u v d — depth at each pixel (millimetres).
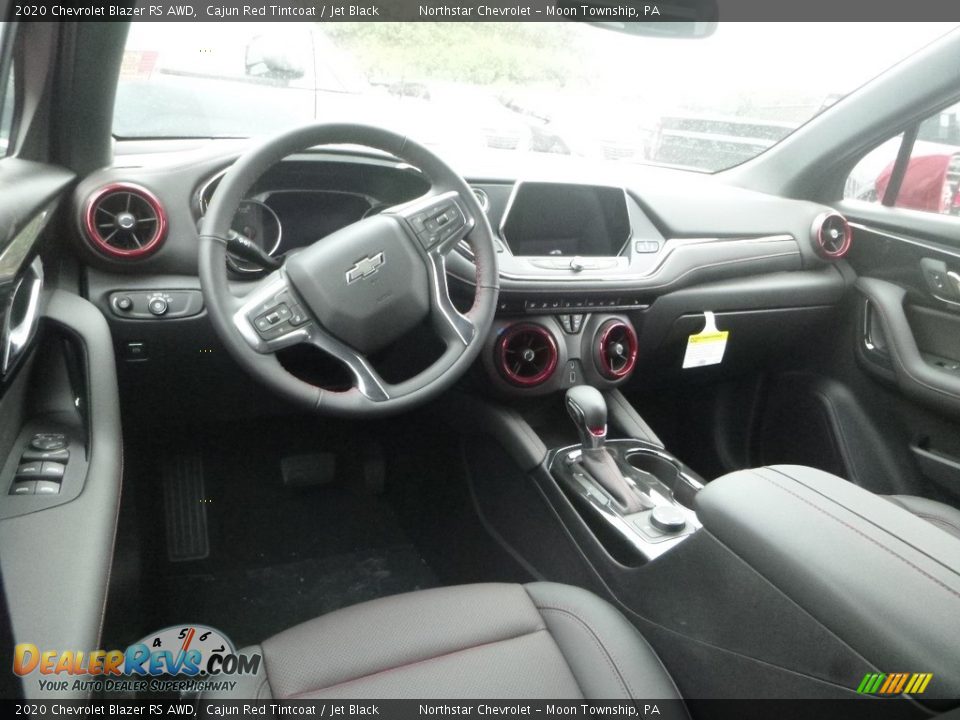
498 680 962
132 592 1416
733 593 970
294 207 1729
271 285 1310
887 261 2080
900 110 1978
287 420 2131
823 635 834
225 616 1866
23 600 854
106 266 1532
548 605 1095
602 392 1892
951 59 1880
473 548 1867
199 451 2143
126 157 1631
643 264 1866
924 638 752
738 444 2373
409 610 1062
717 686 1025
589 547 1446
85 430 1188
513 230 1855
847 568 839
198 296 1578
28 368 1215
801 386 2250
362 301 1332
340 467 2236
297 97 1865
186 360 1657
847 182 2217
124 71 1654
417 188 1767
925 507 1593
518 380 1746
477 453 1846
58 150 1477
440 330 1419
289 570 2023
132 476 1755
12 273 995
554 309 1764
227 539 2086
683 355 2027
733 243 1973
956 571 814
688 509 1583
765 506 953
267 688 948
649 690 973
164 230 1540
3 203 990
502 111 2135
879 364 2035
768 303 2041
